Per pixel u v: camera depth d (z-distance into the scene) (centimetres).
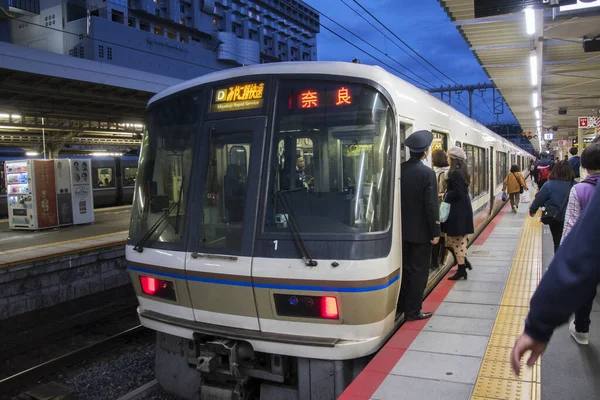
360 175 393
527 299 543
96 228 1454
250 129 418
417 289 475
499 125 5462
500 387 340
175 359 475
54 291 997
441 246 675
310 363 403
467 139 854
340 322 382
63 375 635
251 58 7694
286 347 394
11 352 741
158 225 458
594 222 116
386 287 388
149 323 473
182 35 7056
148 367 642
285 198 401
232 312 418
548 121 2962
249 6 8612
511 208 1526
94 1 5816
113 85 1603
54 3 5700
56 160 1463
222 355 441
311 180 400
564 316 119
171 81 1822
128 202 2505
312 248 383
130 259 481
